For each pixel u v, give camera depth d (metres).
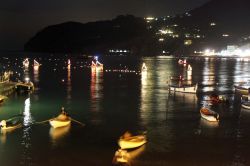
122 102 73.44
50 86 101.12
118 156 36.38
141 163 37.59
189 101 75.38
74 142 44.25
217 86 106.56
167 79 125.62
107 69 177.12
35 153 40.31
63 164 37.25
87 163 37.47
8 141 44.34
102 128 51.19
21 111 62.31
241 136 48.19
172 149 42.09
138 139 42.56
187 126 53.03
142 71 159.50
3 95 75.94
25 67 184.12
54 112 61.78
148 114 61.25
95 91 91.00
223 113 63.22
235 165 37.56
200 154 40.59
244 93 89.75
